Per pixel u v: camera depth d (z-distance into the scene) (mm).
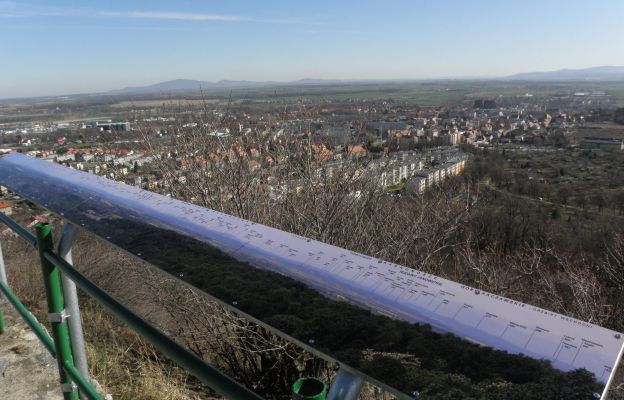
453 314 744
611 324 5406
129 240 1196
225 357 3658
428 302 783
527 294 5633
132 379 2857
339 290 847
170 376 3008
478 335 688
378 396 2635
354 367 688
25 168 2152
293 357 3113
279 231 1161
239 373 3586
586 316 5129
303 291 858
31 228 2840
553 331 680
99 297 1283
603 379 582
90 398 1524
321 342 731
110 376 2867
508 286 5305
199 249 1087
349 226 4066
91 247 5445
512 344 662
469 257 5246
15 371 2611
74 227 1501
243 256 1031
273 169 4270
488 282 5230
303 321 779
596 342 647
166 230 1230
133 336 3869
